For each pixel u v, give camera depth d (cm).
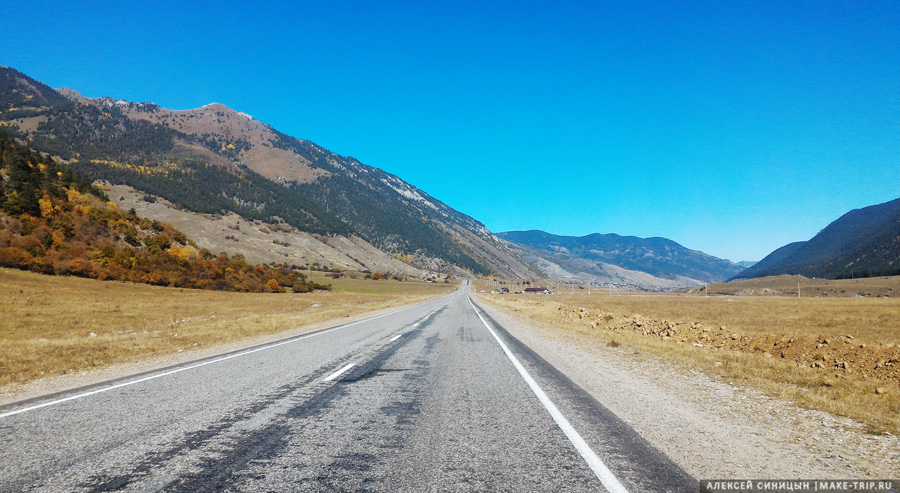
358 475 351
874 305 4550
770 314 3631
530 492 321
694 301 7162
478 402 595
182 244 10269
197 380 741
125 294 5297
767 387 698
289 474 352
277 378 760
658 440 443
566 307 3344
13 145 9331
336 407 565
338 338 1446
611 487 332
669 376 801
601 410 554
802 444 441
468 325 2016
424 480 343
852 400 627
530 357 1023
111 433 453
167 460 380
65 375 827
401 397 623
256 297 6700
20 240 5791
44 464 370
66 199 8231
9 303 3406
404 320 2345
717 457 400
